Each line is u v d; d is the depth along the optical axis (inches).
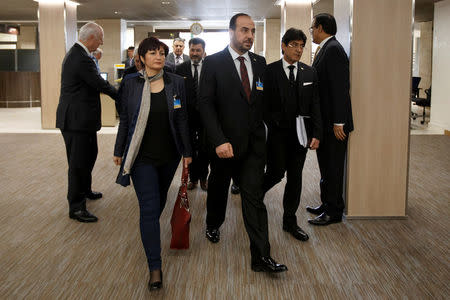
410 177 224.5
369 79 150.1
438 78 416.8
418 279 109.2
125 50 702.5
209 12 603.5
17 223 149.9
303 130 128.0
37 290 102.3
